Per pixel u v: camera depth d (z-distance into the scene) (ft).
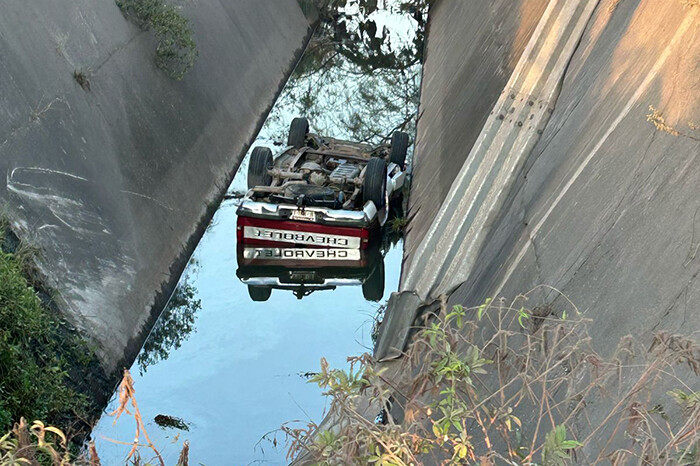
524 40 61.52
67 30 55.16
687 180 22.65
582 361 12.77
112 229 46.75
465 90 70.23
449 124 67.21
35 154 44.14
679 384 16.43
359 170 58.39
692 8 30.09
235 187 66.54
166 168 57.47
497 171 40.45
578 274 25.03
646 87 30.58
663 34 32.60
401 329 35.37
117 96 56.54
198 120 66.80
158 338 44.78
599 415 17.39
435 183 57.72
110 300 42.57
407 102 89.51
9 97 45.11
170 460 32.45
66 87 51.08
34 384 31.19
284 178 56.54
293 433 11.88
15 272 33.86
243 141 73.97
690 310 18.44
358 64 104.73
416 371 23.39
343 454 10.84
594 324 21.99
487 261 35.88
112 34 60.75
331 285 52.16
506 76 59.57
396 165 61.72
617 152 29.19
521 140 41.27
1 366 29.84
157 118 60.29
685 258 20.03
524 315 13.52
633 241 23.16
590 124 35.17
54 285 38.88
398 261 54.60
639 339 19.31
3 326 31.91
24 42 49.62
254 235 52.65
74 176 46.37
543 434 18.24
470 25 86.89
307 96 90.99
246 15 93.20
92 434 34.19
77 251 42.47
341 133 79.00
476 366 12.01
